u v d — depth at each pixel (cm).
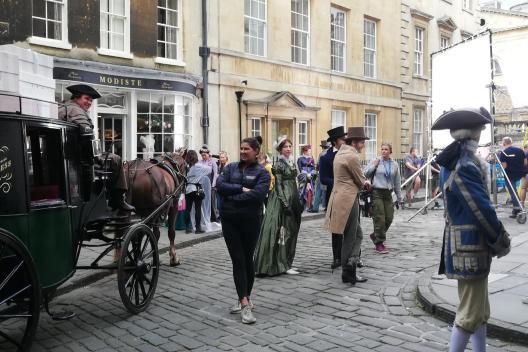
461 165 382
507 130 2580
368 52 2319
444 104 1334
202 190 1149
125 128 1366
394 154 2456
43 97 510
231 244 562
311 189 1543
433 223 1292
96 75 1255
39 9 1184
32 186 488
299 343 483
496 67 2391
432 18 2711
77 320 568
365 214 871
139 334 519
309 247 983
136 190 733
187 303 626
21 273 429
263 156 1102
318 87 1994
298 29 1941
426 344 473
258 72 1741
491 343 471
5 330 539
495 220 372
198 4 1548
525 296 578
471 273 376
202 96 1561
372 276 733
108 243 599
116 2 1343
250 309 550
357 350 463
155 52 1423
